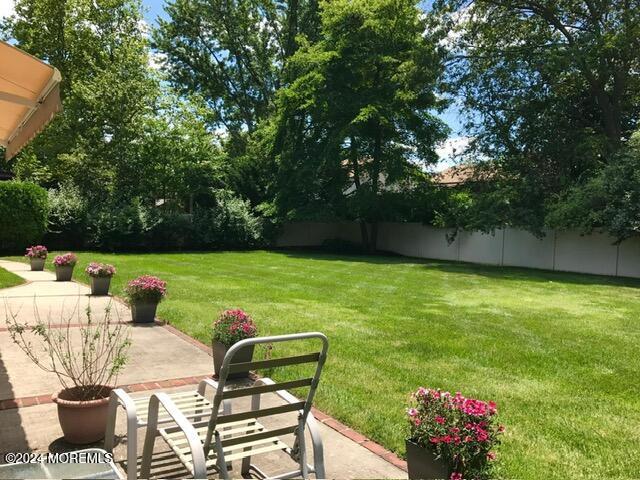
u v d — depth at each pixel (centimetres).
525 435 424
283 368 594
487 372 605
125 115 2450
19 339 678
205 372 572
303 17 3484
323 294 1199
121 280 1327
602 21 2066
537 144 2217
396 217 2770
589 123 2219
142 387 512
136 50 2609
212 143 2756
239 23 3606
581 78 2078
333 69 2655
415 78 2241
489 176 2400
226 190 2875
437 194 2588
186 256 2231
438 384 550
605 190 1764
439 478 285
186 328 783
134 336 730
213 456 302
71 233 2317
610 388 560
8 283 1206
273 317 893
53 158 2633
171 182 2620
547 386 561
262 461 363
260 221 2902
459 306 1094
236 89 3869
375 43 2611
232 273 1597
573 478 349
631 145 1836
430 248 2662
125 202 2492
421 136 2667
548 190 2122
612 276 1870
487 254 2356
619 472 360
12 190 2052
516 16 2261
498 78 2203
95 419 368
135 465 302
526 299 1234
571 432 433
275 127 2852
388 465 361
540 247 2144
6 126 673
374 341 740
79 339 693
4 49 431
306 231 3155
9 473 197
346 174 2877
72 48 2844
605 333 852
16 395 475
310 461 362
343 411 457
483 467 285
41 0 2756
